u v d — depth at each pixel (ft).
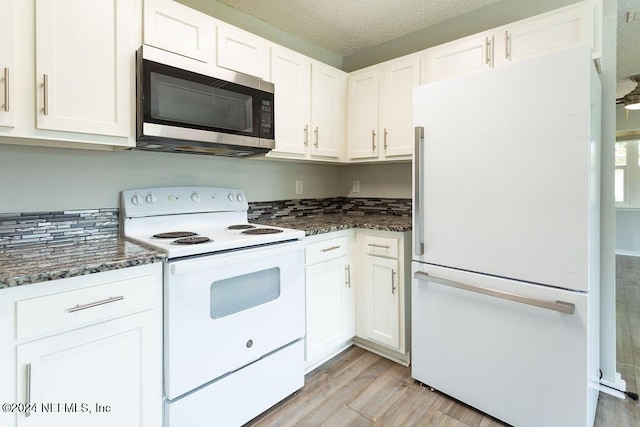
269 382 5.51
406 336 6.88
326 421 5.34
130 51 4.77
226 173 7.38
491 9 7.24
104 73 4.54
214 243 4.80
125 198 5.76
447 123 5.57
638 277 14.30
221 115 5.64
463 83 5.38
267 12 7.47
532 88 4.72
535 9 6.74
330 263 6.95
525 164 4.80
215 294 4.79
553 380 4.67
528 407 4.90
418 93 5.94
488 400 5.31
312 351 6.60
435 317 5.90
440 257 5.75
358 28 8.24
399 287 6.84
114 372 3.91
